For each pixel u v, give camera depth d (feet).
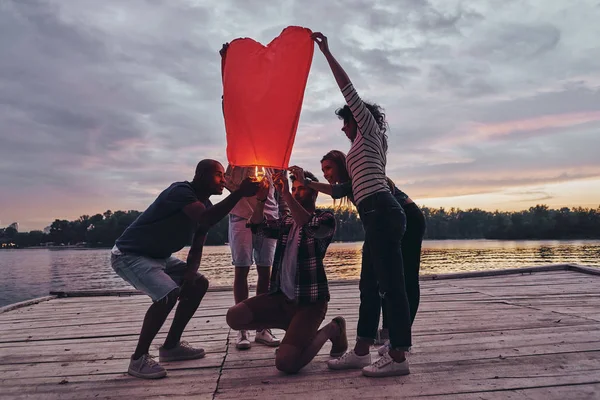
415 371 8.33
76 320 14.83
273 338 10.69
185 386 7.98
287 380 8.10
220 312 15.35
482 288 18.76
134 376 8.65
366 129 7.93
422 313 13.85
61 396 7.73
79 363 9.78
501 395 7.06
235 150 7.72
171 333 9.59
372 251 7.91
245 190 8.41
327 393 7.34
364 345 8.60
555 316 12.80
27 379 8.75
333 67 7.64
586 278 20.67
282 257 8.85
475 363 8.72
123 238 8.75
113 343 11.55
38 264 217.77
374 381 7.86
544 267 23.45
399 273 7.84
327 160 8.98
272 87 7.43
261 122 7.47
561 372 8.05
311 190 9.11
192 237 9.23
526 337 10.54
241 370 8.80
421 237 9.08
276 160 7.68
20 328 13.71
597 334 10.63
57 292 20.36
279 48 7.53
